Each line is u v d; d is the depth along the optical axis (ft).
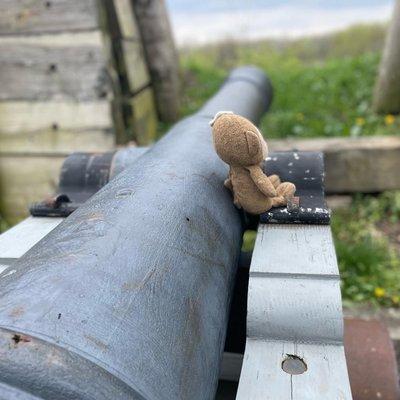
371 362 6.93
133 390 2.57
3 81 13.80
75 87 13.47
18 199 14.67
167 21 18.65
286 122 17.83
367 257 11.08
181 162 5.00
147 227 3.65
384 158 13.92
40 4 13.15
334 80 20.33
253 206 5.29
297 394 3.70
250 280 4.55
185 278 3.52
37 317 2.60
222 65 26.18
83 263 3.07
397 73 16.37
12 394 2.26
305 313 4.33
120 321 2.81
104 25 13.66
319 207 5.57
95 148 13.71
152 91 18.13
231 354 6.07
